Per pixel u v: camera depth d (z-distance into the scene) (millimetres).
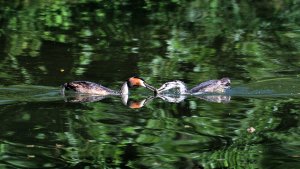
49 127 15125
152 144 14133
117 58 22766
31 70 20766
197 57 23203
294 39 26312
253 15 31828
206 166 12836
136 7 33656
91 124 15438
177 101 17953
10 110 16484
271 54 23688
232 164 12898
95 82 19656
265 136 14664
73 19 30328
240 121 15859
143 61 22391
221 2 35531
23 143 14047
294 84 19594
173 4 34719
